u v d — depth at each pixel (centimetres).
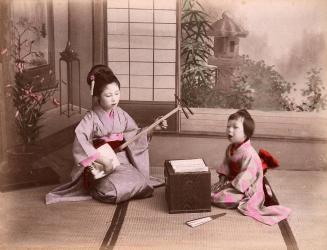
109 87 313
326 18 350
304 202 309
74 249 251
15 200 312
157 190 333
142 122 374
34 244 257
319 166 368
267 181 336
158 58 365
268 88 363
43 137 373
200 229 272
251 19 355
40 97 345
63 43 367
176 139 373
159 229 272
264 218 283
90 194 320
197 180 290
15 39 350
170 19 358
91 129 317
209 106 369
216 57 363
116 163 312
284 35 355
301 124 364
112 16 362
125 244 255
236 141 304
